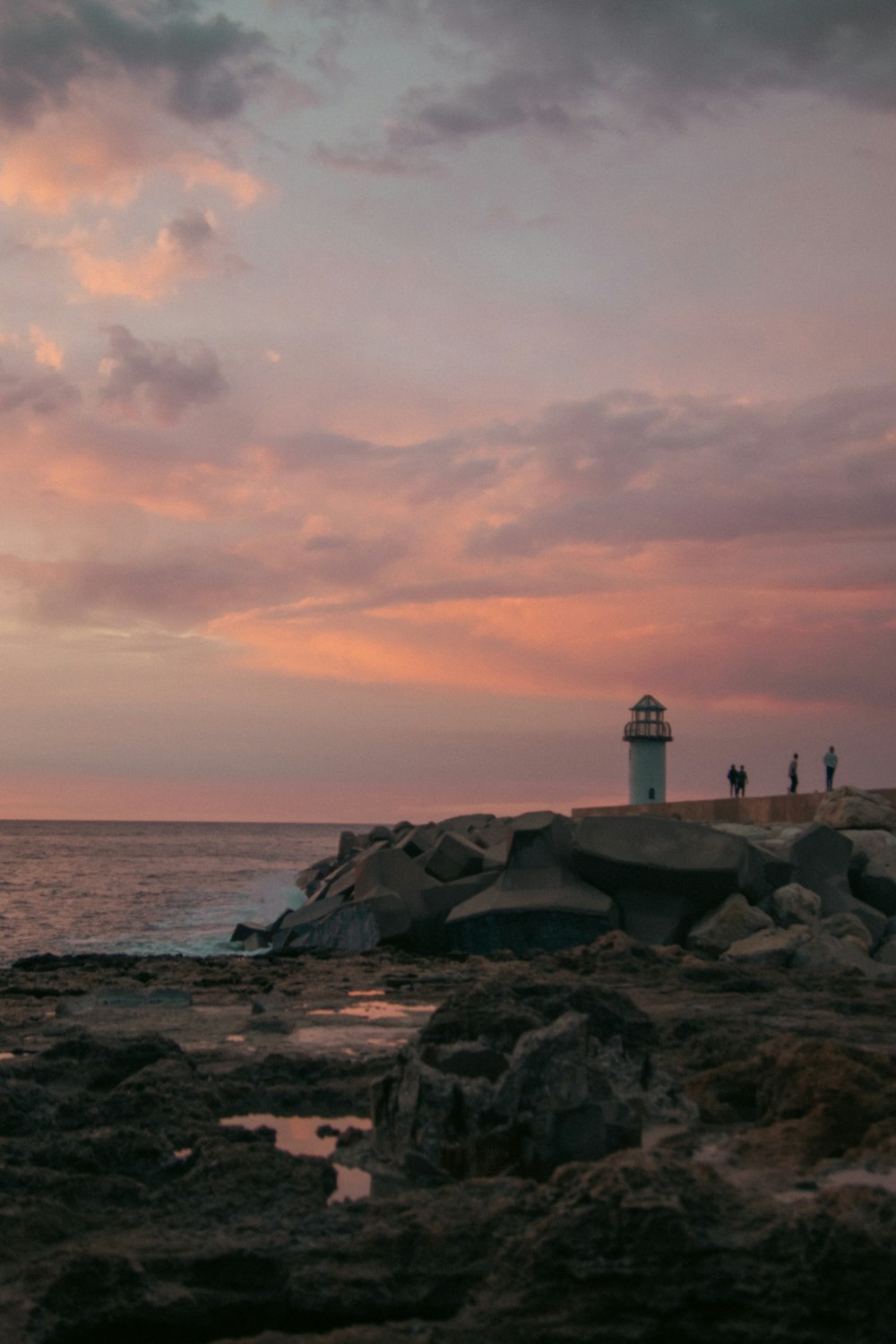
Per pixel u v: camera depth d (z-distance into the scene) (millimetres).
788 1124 5777
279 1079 7871
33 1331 3828
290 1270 4234
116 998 12250
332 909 23500
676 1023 9531
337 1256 4305
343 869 30328
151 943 26000
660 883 18641
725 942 17328
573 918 18438
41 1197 4941
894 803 22984
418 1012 11367
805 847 19406
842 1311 3676
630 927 18516
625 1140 5574
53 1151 5762
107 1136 5848
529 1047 5789
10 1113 6520
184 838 168375
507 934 18781
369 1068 8117
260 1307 4074
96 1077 7805
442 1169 5570
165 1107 6621
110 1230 4730
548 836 19516
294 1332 4027
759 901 18953
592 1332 3705
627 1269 3838
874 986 13320
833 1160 5219
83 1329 3857
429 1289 4098
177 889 46688
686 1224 3943
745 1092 6914
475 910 19078
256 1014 11281
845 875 19406
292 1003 12125
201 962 17844
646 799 44000
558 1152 5523
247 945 24562
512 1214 4422
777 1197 4688
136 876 56938
